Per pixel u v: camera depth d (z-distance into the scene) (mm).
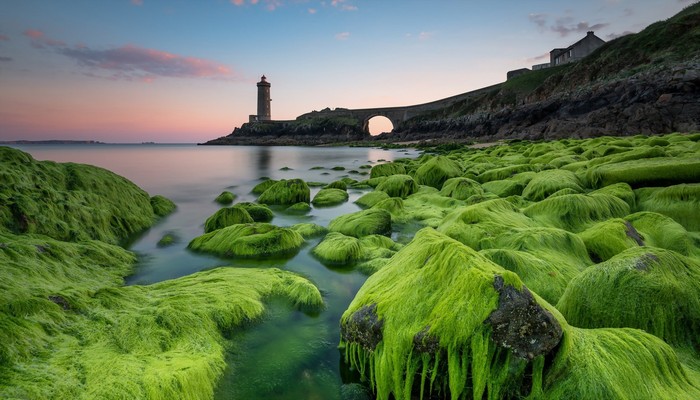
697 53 70188
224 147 181375
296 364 6359
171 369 5344
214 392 5559
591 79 92562
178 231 16422
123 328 6164
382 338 5504
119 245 13750
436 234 8047
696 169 14656
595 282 6152
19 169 13672
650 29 91062
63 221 12047
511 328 4555
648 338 4926
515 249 9164
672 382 4523
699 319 5602
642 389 4324
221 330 6953
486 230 10609
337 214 20156
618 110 66375
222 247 12562
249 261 11773
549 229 9789
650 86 66000
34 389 4410
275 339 7109
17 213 10812
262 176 42125
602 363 4488
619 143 30781
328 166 56594
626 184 15117
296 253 12453
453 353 4773
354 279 10281
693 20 80375
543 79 129375
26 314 5648
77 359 5180
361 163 63094
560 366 4516
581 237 9945
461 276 5246
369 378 5773
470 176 25609
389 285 6422
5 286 6352
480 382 4578
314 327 7570
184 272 11078
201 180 38250
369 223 14398
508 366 4551
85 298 6793
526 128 90062
